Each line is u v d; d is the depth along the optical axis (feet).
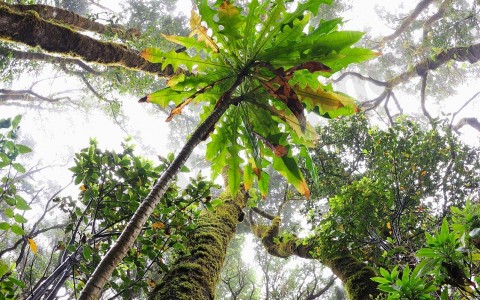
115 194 11.51
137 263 11.10
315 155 24.30
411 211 17.49
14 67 27.14
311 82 7.49
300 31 7.37
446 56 30.48
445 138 20.53
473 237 6.79
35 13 13.24
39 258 23.02
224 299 34.71
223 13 7.25
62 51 14.49
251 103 8.08
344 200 15.89
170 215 11.84
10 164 8.31
